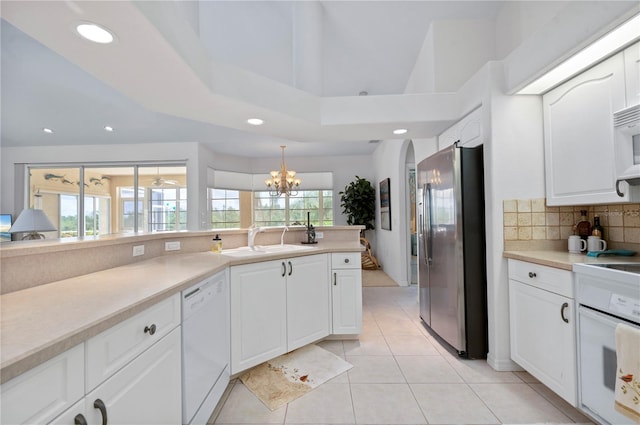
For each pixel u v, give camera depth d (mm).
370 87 4324
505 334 2184
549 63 1755
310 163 7477
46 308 984
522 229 2186
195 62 1726
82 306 1004
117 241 1759
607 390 1398
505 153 2186
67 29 1286
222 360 1851
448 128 2887
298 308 2416
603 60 1693
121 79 1787
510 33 2738
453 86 3008
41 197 5113
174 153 5062
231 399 1876
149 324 1140
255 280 2117
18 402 654
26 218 3123
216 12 3123
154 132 4750
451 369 2201
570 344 1602
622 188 1605
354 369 2221
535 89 2096
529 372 1936
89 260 1598
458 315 2338
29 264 1285
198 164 5074
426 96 2680
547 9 2205
